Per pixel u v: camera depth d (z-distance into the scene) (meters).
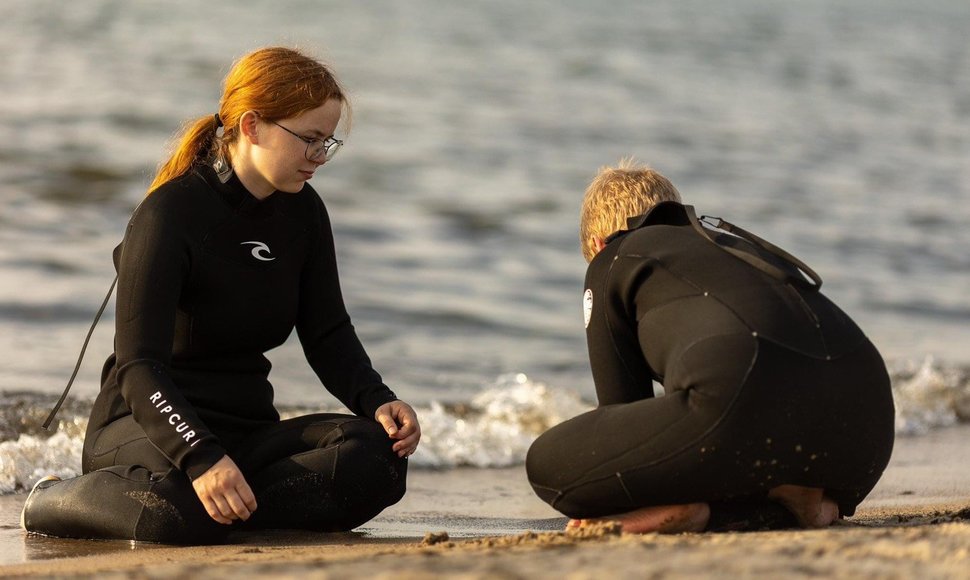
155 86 49.06
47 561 8.39
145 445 9.62
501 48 67.75
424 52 64.38
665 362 8.23
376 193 36.59
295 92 9.30
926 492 12.98
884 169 45.09
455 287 27.84
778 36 84.50
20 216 30.52
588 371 21.97
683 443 7.91
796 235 34.44
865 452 8.20
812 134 51.25
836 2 119.50
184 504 9.15
